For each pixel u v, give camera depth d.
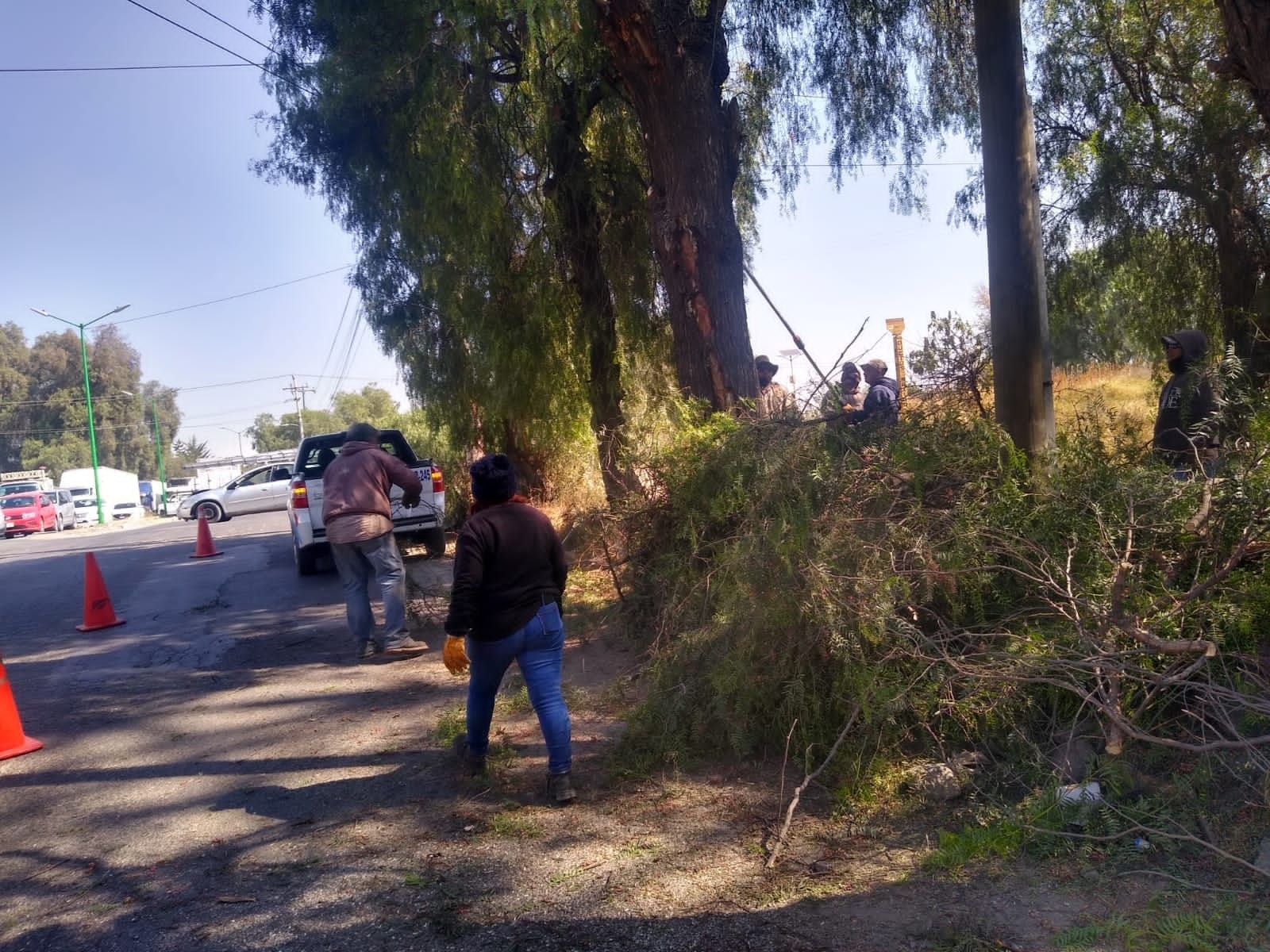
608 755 4.89
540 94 10.71
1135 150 9.95
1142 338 11.17
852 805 4.11
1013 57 5.86
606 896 3.57
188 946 3.41
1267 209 9.54
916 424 5.41
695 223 8.52
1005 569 4.59
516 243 11.66
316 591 11.49
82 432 81.31
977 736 4.35
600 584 7.62
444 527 15.38
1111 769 3.84
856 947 3.14
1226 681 4.02
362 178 11.84
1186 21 10.41
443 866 3.88
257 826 4.41
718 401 8.46
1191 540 4.50
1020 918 3.22
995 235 5.93
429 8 10.17
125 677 7.54
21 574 16.52
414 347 14.14
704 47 8.59
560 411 12.91
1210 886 3.23
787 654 4.59
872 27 10.57
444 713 5.91
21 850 4.32
